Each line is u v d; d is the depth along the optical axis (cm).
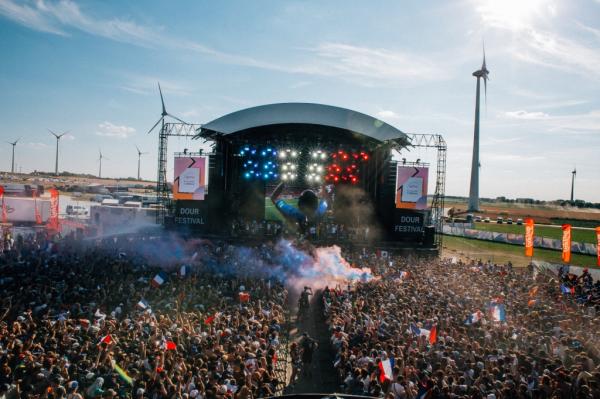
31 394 1176
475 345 1714
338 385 1831
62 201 10944
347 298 2594
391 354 1538
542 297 2911
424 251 4934
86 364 1338
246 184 5416
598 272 4372
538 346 1805
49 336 1588
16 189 9069
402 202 5138
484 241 7362
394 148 5431
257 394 1320
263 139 5325
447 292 2748
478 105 10369
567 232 4338
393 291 2702
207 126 5091
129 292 2514
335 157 5397
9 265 3034
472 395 1229
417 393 1293
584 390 1244
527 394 1268
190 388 1256
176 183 5106
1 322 1733
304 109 5191
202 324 1975
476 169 10606
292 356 1919
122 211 6309
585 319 2255
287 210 5409
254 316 2138
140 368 1374
